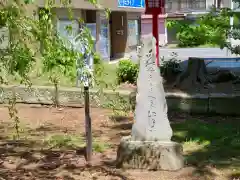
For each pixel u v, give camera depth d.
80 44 4.26
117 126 8.83
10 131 8.55
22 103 11.04
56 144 7.51
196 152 6.80
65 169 6.07
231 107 9.62
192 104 9.87
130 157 5.94
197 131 8.12
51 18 4.03
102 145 7.25
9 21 3.82
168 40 35.59
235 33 7.87
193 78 11.23
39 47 3.96
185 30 7.34
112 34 27.28
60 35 4.14
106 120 9.30
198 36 6.99
